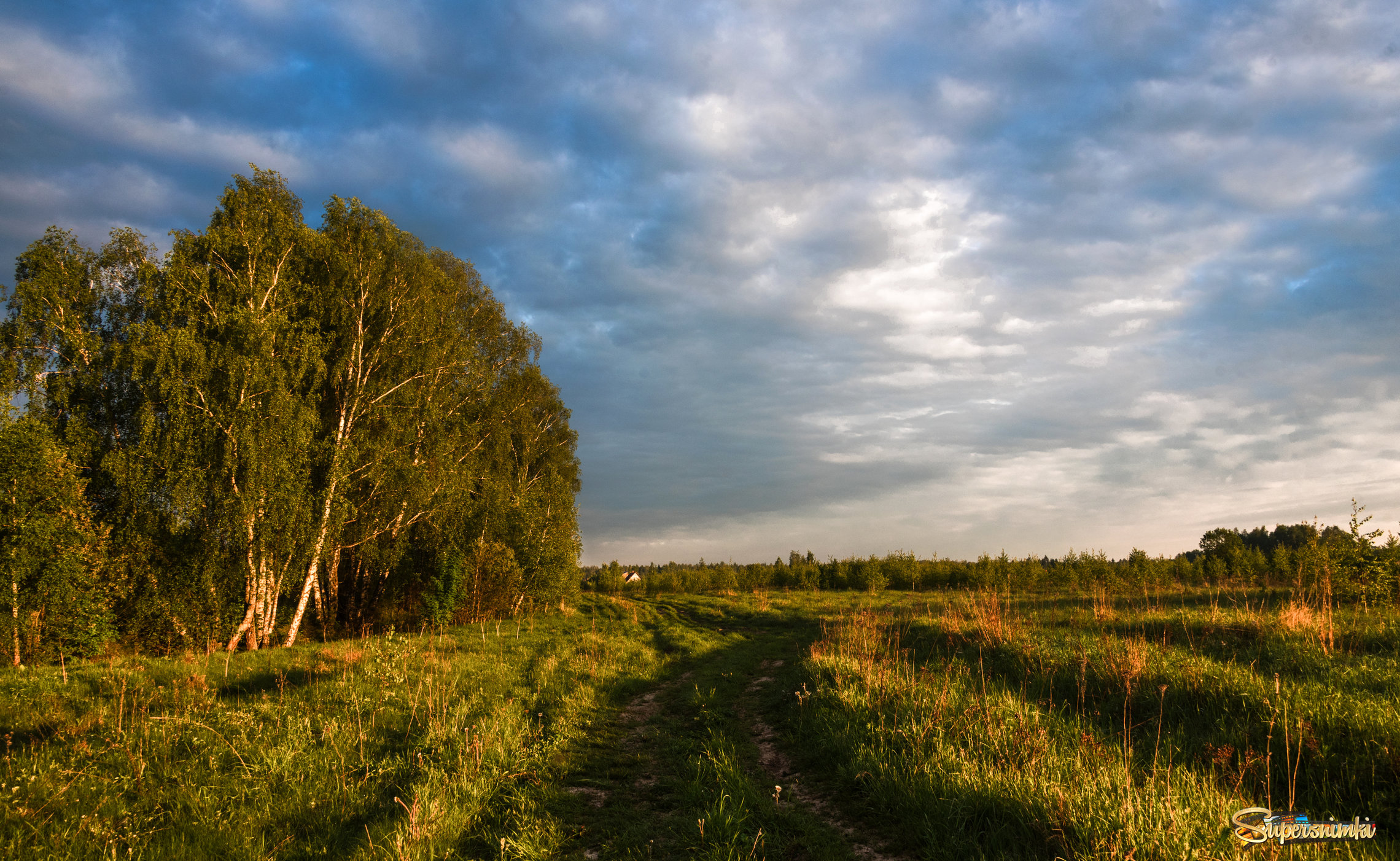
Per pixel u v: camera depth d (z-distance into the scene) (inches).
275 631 902.4
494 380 1342.3
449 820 226.1
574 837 229.3
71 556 666.8
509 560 1186.6
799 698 406.6
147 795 242.5
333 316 936.9
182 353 752.3
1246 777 225.1
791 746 335.6
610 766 315.6
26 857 196.1
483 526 1230.3
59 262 865.5
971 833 200.4
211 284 859.4
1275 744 242.1
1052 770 227.0
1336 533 570.3
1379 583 509.7
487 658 597.6
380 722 356.8
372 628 1099.3
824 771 289.0
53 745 302.7
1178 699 313.1
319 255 939.3
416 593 1168.8
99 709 366.3
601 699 454.9
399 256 1023.0
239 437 760.3
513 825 232.8
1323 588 526.0
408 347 981.8
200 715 327.6
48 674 502.3
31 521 641.6
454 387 1160.8
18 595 643.5
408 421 992.9
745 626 1015.0
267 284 849.5
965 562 1702.8
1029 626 561.3
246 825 225.5
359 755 296.5
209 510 786.2
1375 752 219.5
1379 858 164.1
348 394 924.0
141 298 863.1
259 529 784.3
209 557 765.3
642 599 1792.6
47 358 844.0
